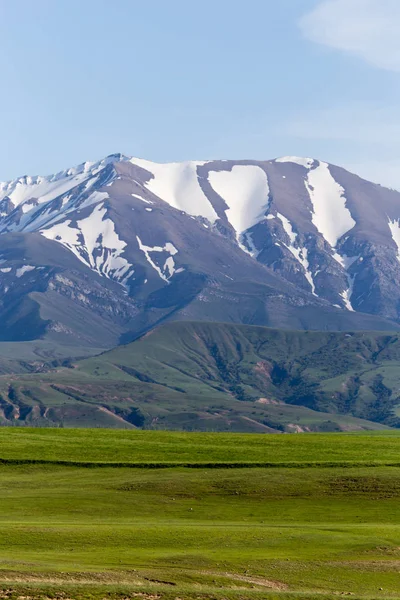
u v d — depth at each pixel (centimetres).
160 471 13312
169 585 7694
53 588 7188
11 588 7131
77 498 11681
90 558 8531
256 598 7406
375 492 12012
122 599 7150
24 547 8894
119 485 12406
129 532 9656
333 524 10562
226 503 11562
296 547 9319
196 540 9469
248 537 9644
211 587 7769
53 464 13650
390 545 9419
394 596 7869
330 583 8212
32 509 11062
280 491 12081
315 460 13888
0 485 12394
